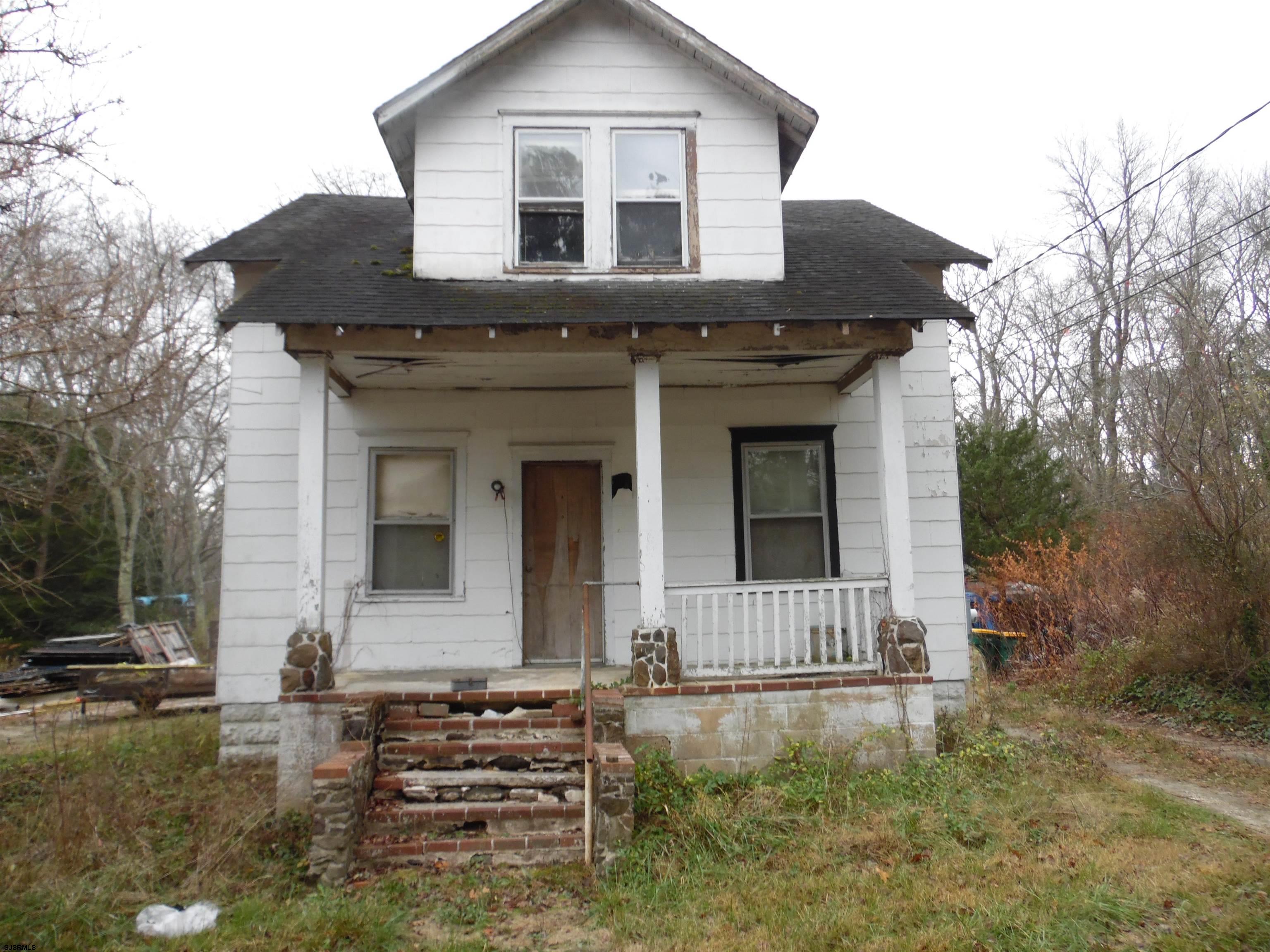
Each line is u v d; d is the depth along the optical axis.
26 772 7.98
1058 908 4.78
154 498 17.81
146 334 12.65
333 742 6.88
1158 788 7.45
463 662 9.01
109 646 16.31
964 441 17.97
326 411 7.36
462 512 9.25
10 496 10.88
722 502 9.40
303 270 8.20
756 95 8.62
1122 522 14.32
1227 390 11.40
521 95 8.55
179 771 8.44
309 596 7.13
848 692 7.23
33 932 4.79
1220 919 4.60
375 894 5.42
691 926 4.80
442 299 7.64
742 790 6.71
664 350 7.39
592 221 8.43
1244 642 10.35
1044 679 13.20
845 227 10.45
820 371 8.89
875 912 4.83
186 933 4.89
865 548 9.38
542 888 5.54
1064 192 26.12
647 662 7.12
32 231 8.55
